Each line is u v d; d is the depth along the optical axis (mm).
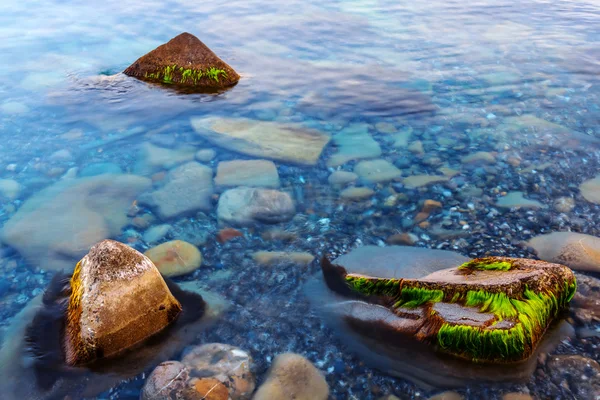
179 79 3111
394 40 3826
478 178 2258
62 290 1771
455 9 4672
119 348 1597
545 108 2797
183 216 2064
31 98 2910
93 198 2146
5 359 1579
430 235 1978
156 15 4492
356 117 2738
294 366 1560
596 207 2090
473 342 1561
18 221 2027
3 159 2387
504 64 3320
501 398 1496
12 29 4059
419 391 1521
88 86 3064
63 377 1545
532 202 2117
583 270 1806
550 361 1563
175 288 1773
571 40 3770
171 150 2459
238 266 1865
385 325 1660
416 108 2814
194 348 1604
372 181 2248
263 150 2438
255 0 5059
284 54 3584
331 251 1916
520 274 1680
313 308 1728
